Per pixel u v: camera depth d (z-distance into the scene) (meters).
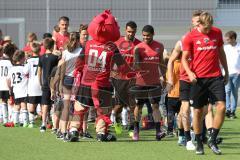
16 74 32.12
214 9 50.44
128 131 29.81
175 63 27.64
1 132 29.80
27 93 32.06
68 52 26.41
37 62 31.58
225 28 50.81
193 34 22.36
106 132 26.67
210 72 22.34
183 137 25.30
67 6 50.38
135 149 24.27
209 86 22.42
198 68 22.41
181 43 23.77
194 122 22.78
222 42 22.66
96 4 50.56
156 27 50.34
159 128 27.08
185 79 24.20
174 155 22.73
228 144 25.73
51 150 23.95
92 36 25.88
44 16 50.19
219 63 23.19
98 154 22.97
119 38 26.61
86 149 24.22
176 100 27.84
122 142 26.33
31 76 31.64
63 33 32.25
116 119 29.03
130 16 50.50
